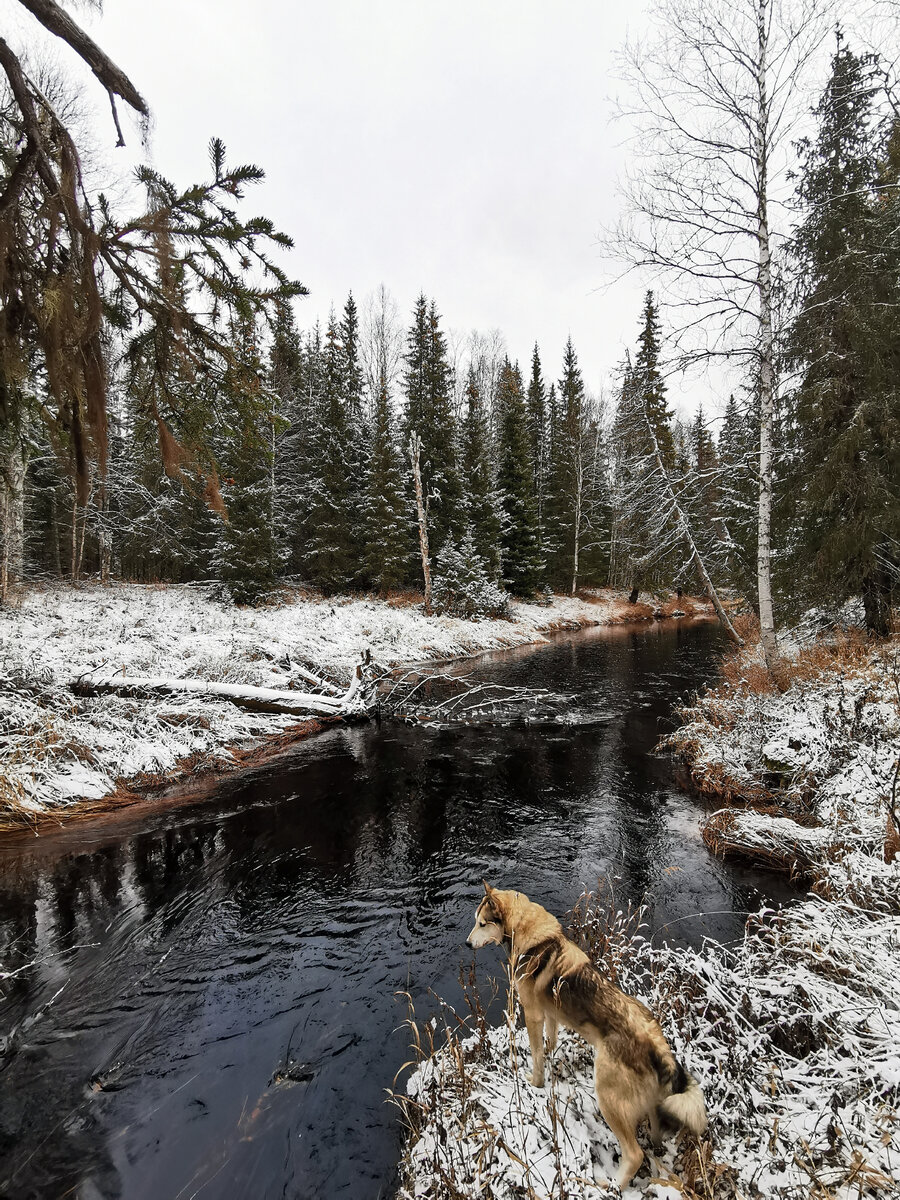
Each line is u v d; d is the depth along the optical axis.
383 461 25.58
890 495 10.41
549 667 17.89
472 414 30.91
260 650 13.37
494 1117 2.88
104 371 3.17
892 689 7.03
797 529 12.83
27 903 5.28
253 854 6.33
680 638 25.72
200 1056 3.58
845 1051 3.02
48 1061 3.51
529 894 5.57
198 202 3.04
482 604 25.66
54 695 8.51
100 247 2.99
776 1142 2.59
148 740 8.71
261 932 4.94
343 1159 2.90
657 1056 2.51
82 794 7.31
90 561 28.52
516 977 3.12
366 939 4.85
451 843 6.68
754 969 3.78
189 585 25.48
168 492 24.00
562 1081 3.13
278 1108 3.21
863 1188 2.22
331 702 11.77
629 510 13.20
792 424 12.12
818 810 6.33
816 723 7.35
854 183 10.57
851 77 9.54
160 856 6.24
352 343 34.88
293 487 27.53
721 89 9.50
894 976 3.23
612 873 5.98
